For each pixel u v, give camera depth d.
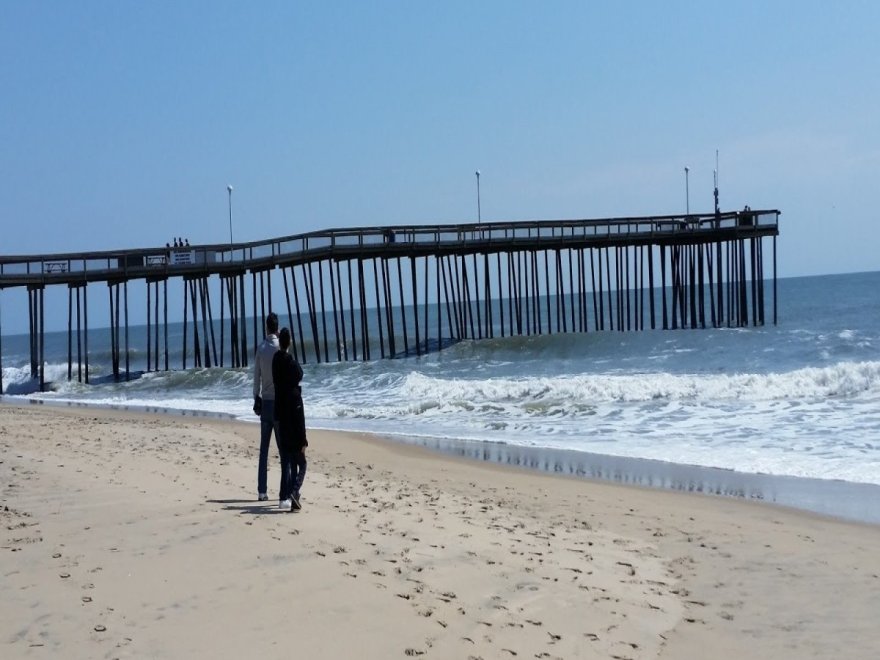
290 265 36.56
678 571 7.84
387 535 8.01
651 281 39.59
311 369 34.66
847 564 8.17
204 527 7.86
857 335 34.72
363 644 5.39
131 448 14.45
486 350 36.50
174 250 37.12
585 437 17.62
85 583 6.28
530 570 7.27
